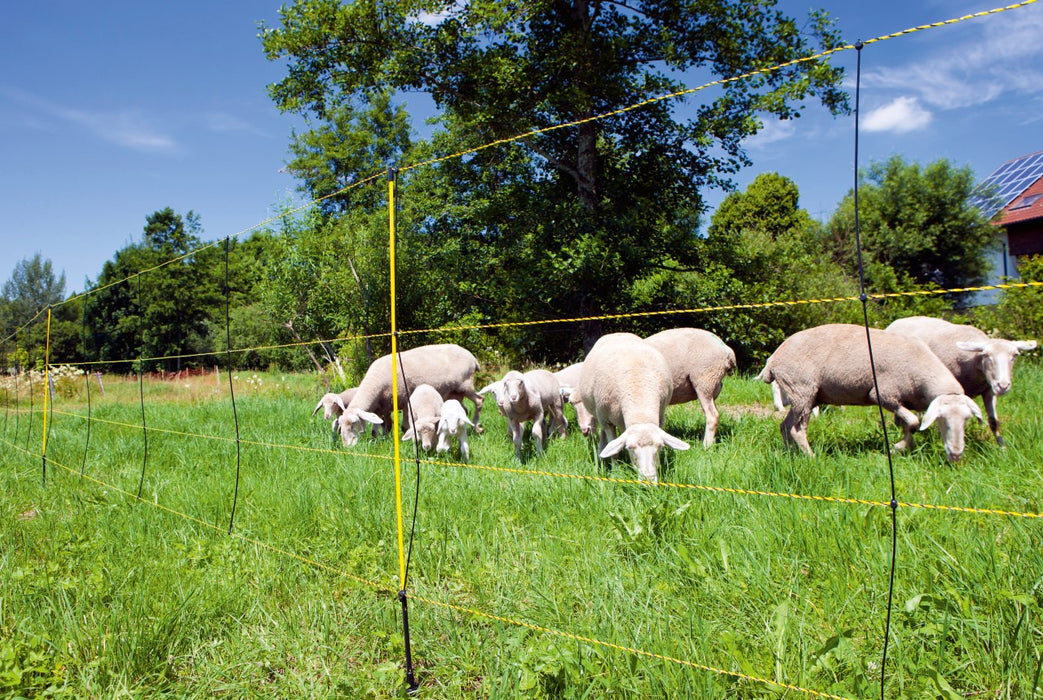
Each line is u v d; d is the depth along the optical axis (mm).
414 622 3148
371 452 6926
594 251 14977
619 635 2797
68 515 4949
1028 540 3223
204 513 4766
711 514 3967
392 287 3125
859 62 2336
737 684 2457
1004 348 6203
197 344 34562
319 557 3967
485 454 7152
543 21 16891
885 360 5891
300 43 16219
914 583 3051
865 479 4551
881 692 2236
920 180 24469
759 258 17562
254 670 2895
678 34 16469
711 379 7074
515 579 3514
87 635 3066
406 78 16141
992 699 2355
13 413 13188
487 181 21016
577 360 17766
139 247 40875
